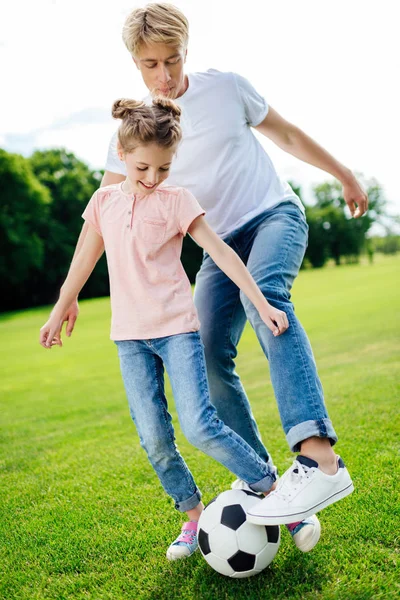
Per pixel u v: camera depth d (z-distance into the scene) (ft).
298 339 6.89
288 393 6.71
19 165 125.59
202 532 6.75
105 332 51.67
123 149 6.79
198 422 6.54
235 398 8.45
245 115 8.54
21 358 39.40
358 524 7.45
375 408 13.55
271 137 9.09
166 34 7.27
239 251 8.52
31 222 129.08
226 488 9.56
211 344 8.38
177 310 6.95
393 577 6.17
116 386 25.13
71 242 138.41
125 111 6.85
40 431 17.19
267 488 7.03
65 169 149.59
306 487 6.42
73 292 7.88
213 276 8.54
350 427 12.17
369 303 49.14
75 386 26.27
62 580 7.09
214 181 8.29
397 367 19.01
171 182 8.41
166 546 7.68
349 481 6.70
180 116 7.39
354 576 6.29
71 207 139.85
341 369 20.86
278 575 6.60
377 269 112.47
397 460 9.61
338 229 181.37
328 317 42.11
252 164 8.52
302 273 124.88
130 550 7.68
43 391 25.73
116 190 7.51
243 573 6.54
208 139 8.11
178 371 6.77
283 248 7.80
